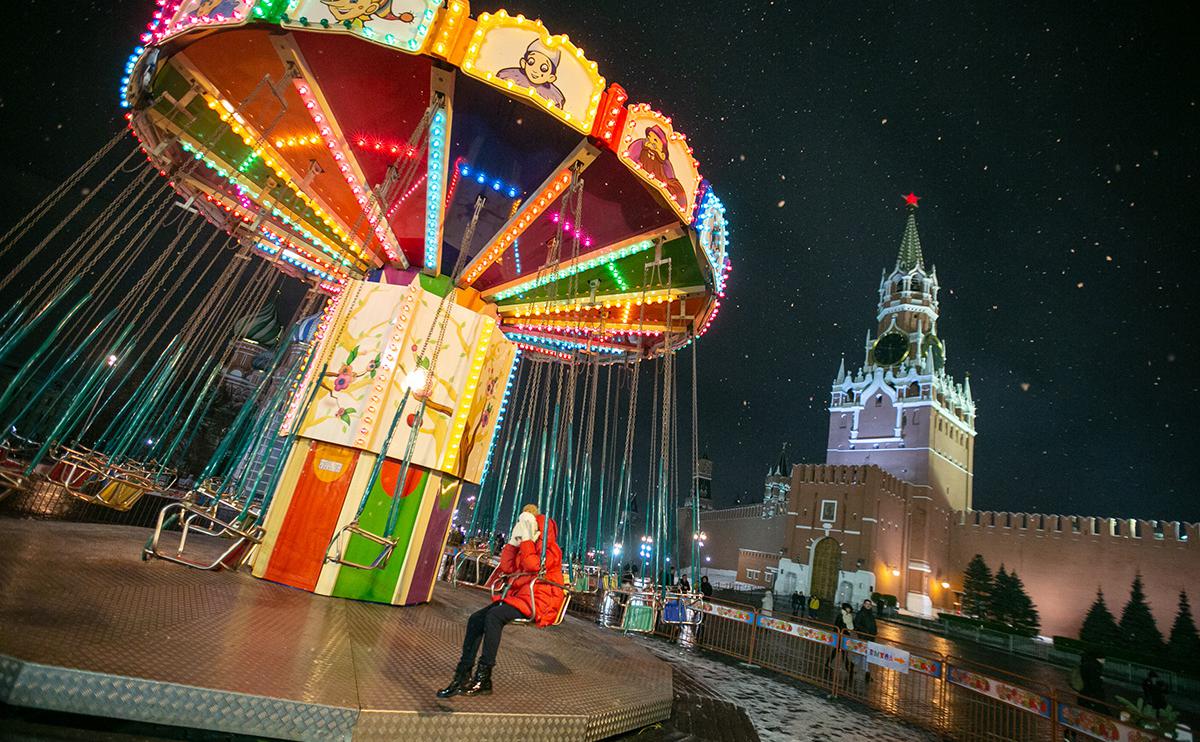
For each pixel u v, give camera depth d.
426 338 8.64
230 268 8.91
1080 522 56.94
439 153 7.70
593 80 7.36
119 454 8.04
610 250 9.54
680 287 10.47
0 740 3.02
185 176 9.12
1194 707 22.52
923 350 78.81
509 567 4.88
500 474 9.83
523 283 10.09
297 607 6.20
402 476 7.26
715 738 6.39
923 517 64.62
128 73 7.07
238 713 3.42
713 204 9.30
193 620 4.66
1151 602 50.47
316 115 7.43
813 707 9.69
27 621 3.70
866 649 11.58
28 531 7.22
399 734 3.73
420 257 9.56
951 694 12.17
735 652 14.21
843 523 57.56
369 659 4.74
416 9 6.47
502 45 6.82
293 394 8.84
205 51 6.79
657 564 8.55
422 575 8.52
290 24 6.27
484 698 4.39
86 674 3.20
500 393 9.93
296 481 8.02
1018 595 53.03
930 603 59.84
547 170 8.02
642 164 7.82
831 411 82.12
